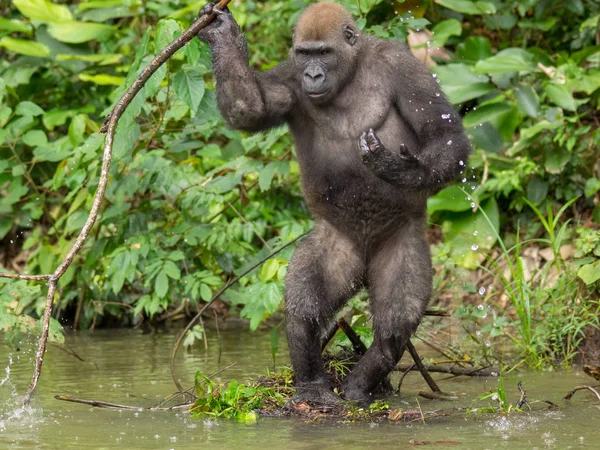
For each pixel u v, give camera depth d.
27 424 7.58
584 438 6.94
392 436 7.06
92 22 16.77
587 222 13.70
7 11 17.84
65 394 8.92
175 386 9.27
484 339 11.55
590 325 10.73
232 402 7.98
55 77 15.94
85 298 13.30
